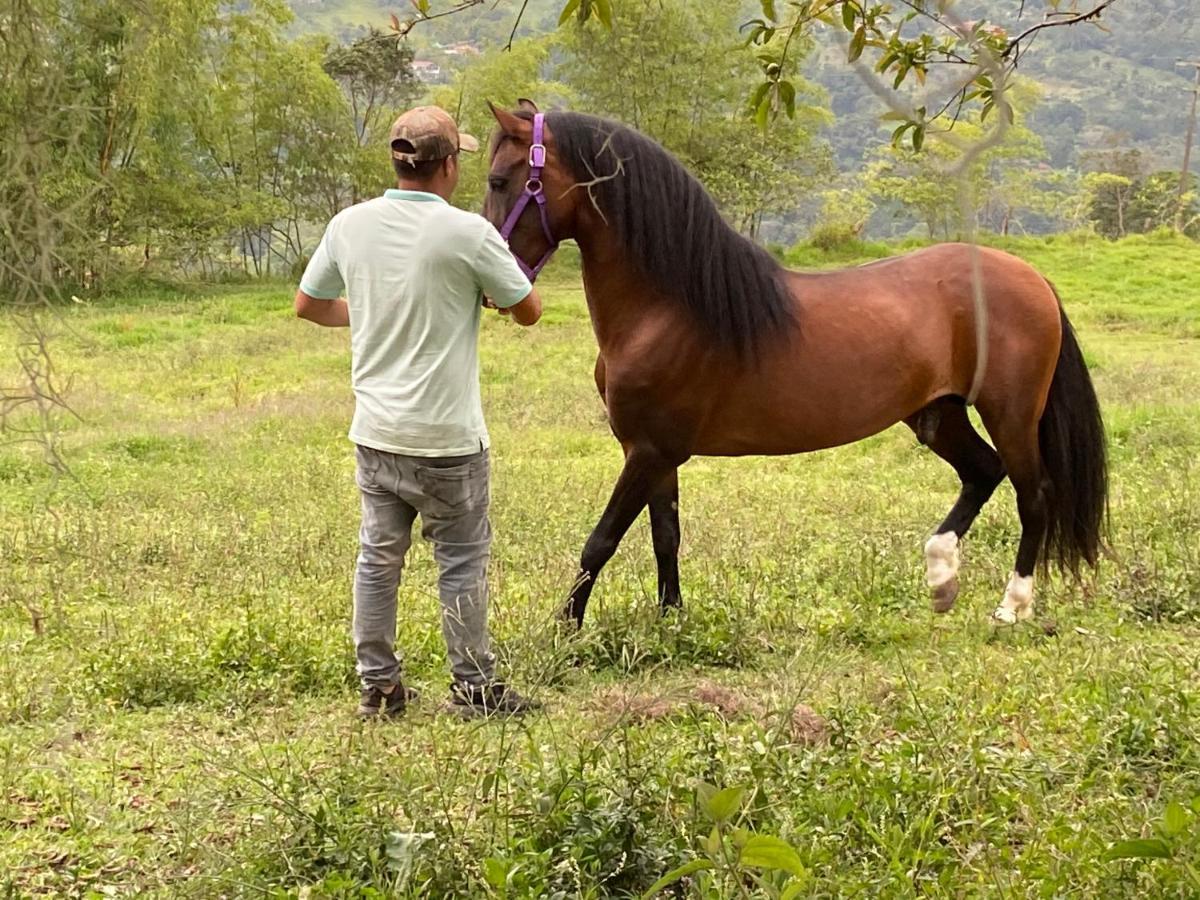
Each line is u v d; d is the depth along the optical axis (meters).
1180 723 3.51
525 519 7.26
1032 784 3.16
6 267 2.20
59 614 4.96
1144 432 9.80
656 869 2.67
